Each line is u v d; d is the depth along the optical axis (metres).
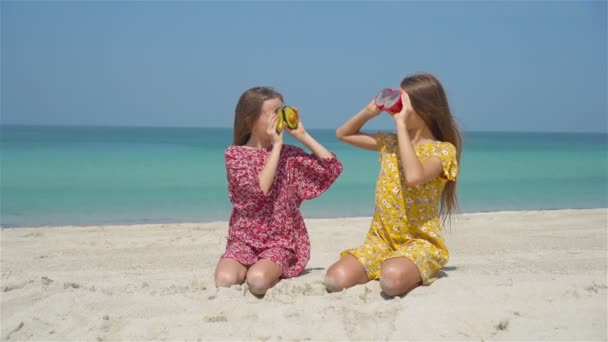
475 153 31.53
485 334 3.06
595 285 3.78
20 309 3.56
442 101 4.00
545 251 5.89
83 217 9.63
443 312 3.27
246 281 3.88
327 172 4.37
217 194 12.63
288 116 4.13
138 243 6.73
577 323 3.16
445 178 3.99
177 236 7.20
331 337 3.07
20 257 5.88
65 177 15.38
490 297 3.49
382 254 4.02
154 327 3.22
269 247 4.26
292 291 3.78
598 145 45.94
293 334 3.10
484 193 13.42
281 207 4.31
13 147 28.89
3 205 10.72
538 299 3.49
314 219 8.85
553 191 13.87
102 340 3.13
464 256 5.59
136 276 4.74
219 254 6.09
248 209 4.28
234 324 3.24
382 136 4.29
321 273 4.47
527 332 3.06
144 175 16.41
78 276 4.76
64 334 3.20
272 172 4.10
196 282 4.04
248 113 4.31
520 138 73.88
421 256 3.77
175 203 11.30
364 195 12.73
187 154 25.67
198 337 3.11
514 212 9.55
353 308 3.39
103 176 15.90
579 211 9.61
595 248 6.12
